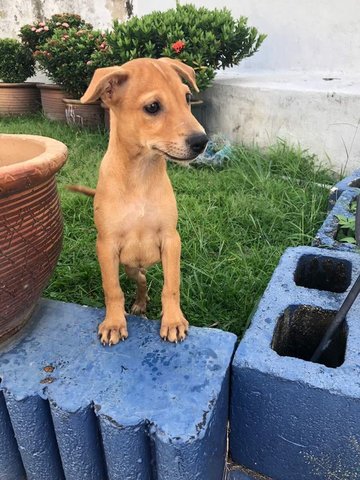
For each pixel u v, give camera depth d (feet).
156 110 1.40
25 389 1.33
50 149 1.45
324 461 1.36
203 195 3.06
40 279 1.46
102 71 1.42
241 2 4.49
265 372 1.30
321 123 3.49
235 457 1.52
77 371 1.38
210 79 3.79
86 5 6.02
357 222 1.33
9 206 1.25
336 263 1.82
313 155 3.49
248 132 3.90
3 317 1.39
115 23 4.06
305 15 4.23
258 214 2.75
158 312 2.03
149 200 1.49
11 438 1.45
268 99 3.68
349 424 1.26
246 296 2.02
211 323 1.91
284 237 2.56
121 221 1.49
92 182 3.28
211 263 2.25
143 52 3.89
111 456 1.29
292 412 1.32
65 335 1.54
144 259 1.60
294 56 4.42
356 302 1.57
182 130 1.37
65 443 1.33
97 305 2.02
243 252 2.43
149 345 1.47
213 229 2.55
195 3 4.73
